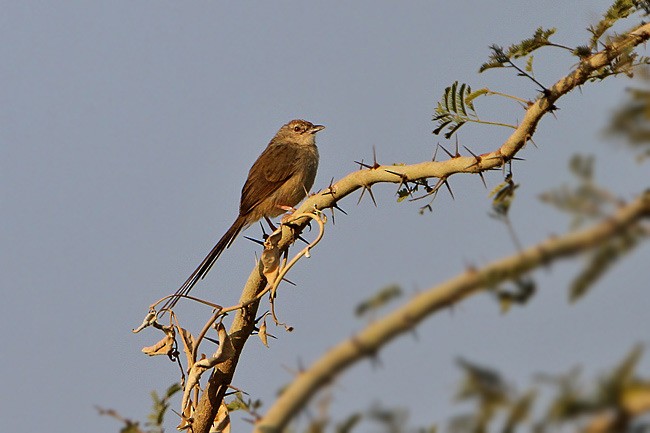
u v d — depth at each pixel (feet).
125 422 23.35
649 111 15.02
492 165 32.22
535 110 31.55
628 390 10.62
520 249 13.85
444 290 14.37
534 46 32.96
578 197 14.16
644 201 13.03
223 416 34.60
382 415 14.05
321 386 15.11
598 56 31.40
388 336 14.74
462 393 12.53
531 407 11.91
